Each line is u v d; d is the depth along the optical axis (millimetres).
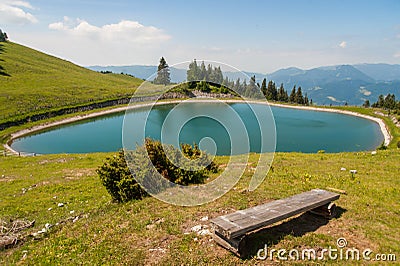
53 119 64125
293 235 5938
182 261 5172
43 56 145375
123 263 5301
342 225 6379
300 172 11438
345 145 45688
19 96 73750
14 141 47750
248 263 5074
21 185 14141
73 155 24172
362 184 9711
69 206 10289
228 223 5137
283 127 62062
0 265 5793
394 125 66562
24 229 8117
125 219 7254
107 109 78250
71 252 5961
